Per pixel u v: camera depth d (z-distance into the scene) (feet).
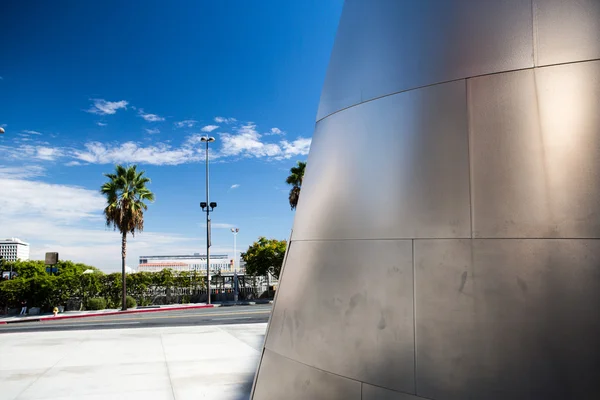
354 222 9.19
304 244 10.17
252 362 24.98
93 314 77.51
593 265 6.61
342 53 10.91
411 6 9.44
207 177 102.22
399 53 9.37
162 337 35.27
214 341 32.83
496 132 7.73
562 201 7.02
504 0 8.18
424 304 7.77
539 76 7.59
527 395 6.63
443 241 7.82
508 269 7.17
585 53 7.34
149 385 20.08
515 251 7.18
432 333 7.56
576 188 6.98
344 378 8.43
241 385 19.94
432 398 7.31
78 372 22.79
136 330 40.42
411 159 8.59
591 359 6.34
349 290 8.86
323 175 10.30
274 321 10.41
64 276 88.63
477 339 7.14
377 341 8.17
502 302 7.09
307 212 10.40
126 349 29.63
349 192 9.49
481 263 7.39
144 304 99.25
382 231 8.66
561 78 7.42
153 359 26.03
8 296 84.38
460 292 7.46
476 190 7.70
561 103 7.34
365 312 8.48
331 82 11.02
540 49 7.66
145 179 95.35
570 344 6.51
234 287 104.78
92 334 37.96
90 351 29.01
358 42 10.46
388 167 8.93
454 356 7.27
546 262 6.92
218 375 21.89
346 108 10.25
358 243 8.99
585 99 7.20
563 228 6.92
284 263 10.69
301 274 9.97
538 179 7.25
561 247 6.88
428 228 8.05
